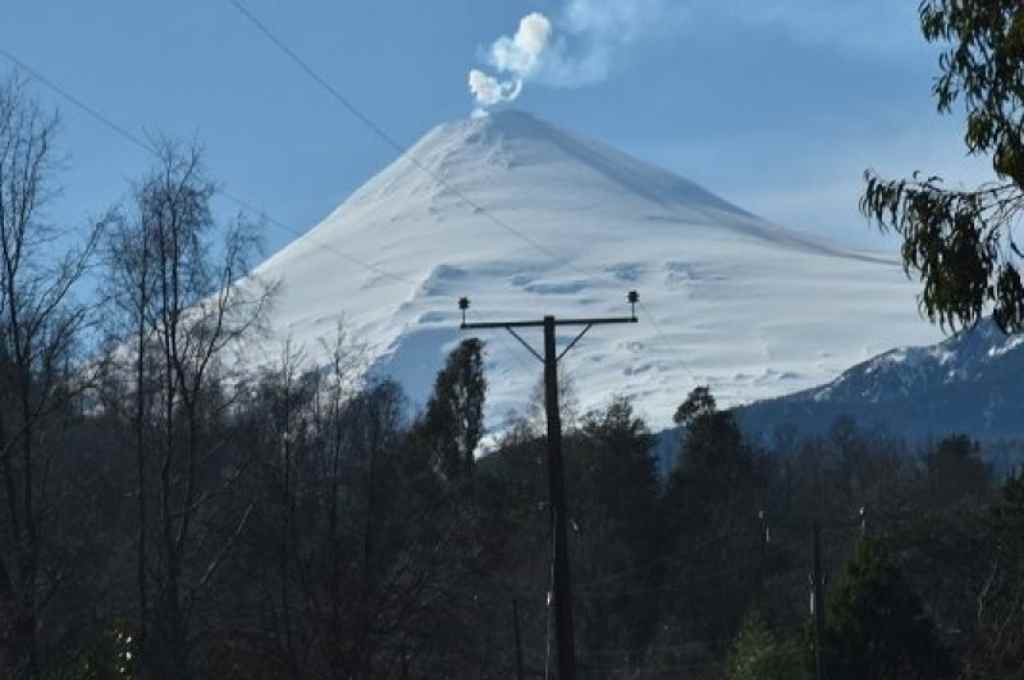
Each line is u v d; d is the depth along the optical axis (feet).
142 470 272.92
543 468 517.55
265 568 243.19
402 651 222.48
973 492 609.83
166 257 279.28
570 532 524.52
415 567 234.99
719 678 476.13
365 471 272.72
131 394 288.30
